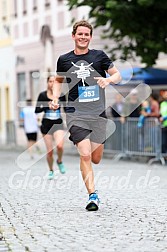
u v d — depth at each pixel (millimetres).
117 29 27344
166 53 27625
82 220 11469
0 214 12430
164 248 9055
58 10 43031
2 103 51500
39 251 9000
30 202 14039
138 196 14938
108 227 10734
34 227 10914
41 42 45094
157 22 27234
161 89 31406
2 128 51094
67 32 42094
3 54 50938
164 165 25672
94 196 12625
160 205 13367
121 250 8961
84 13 39969
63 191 16016
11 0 49375
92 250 8984
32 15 46438
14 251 9047
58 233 10312
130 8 26266
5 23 50531
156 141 26641
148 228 10609
